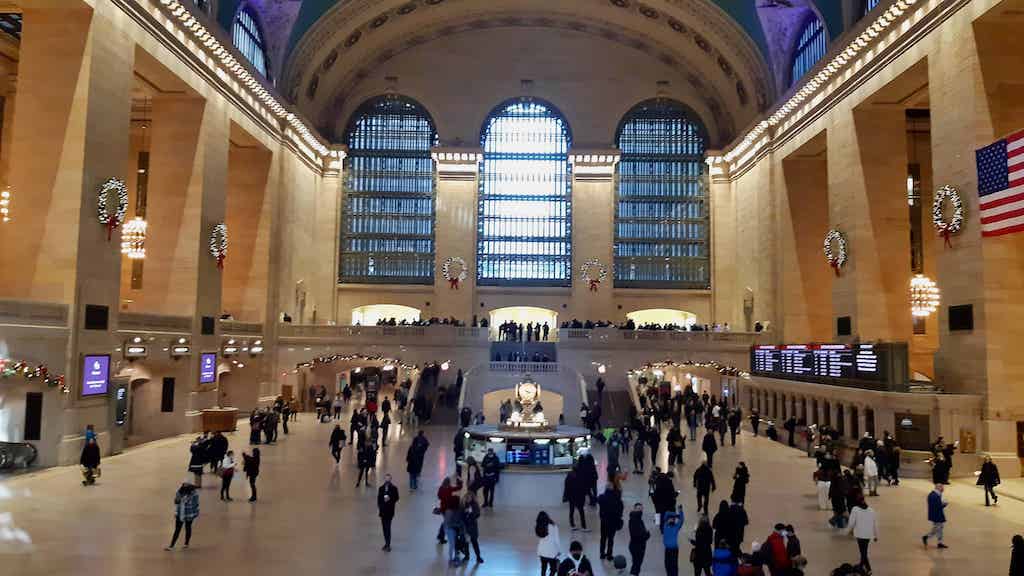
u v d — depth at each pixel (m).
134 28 22.30
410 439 25.42
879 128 26.69
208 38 26.19
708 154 42.97
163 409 25.53
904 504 16.05
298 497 15.97
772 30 33.56
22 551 11.45
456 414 30.30
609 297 42.78
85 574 10.38
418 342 34.88
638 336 35.09
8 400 18.69
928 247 32.47
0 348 17.78
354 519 14.12
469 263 42.56
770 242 34.78
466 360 34.84
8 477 17.16
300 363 34.66
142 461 19.95
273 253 34.09
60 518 13.55
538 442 20.12
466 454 20.94
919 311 25.94
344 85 42.38
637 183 44.31
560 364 32.62
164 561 11.12
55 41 20.19
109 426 20.78
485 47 43.69
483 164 44.06
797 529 13.82
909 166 32.94
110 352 20.78
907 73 23.39
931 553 12.27
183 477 17.75
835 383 23.56
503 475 19.17
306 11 33.84
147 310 26.55
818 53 31.69
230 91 29.17
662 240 43.94
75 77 20.06
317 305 42.16
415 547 12.29
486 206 43.94
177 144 27.12
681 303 43.31
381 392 43.97
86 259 19.91
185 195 26.98
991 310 19.05
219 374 30.19
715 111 43.62
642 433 20.03
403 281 43.12
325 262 42.53
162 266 26.73
